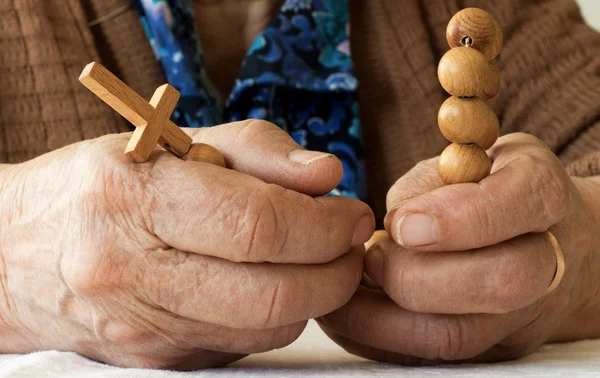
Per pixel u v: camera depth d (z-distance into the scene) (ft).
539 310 1.42
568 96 2.32
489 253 1.32
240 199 1.28
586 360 1.40
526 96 2.39
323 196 1.35
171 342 1.33
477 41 1.36
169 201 1.29
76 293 1.32
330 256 1.32
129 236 1.30
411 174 1.50
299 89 2.29
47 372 1.29
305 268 1.31
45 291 1.37
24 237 1.38
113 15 2.37
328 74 2.32
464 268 1.32
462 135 1.35
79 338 1.38
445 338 1.37
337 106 2.37
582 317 1.61
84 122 2.33
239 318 1.29
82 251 1.30
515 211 1.31
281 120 2.31
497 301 1.33
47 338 1.42
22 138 2.31
